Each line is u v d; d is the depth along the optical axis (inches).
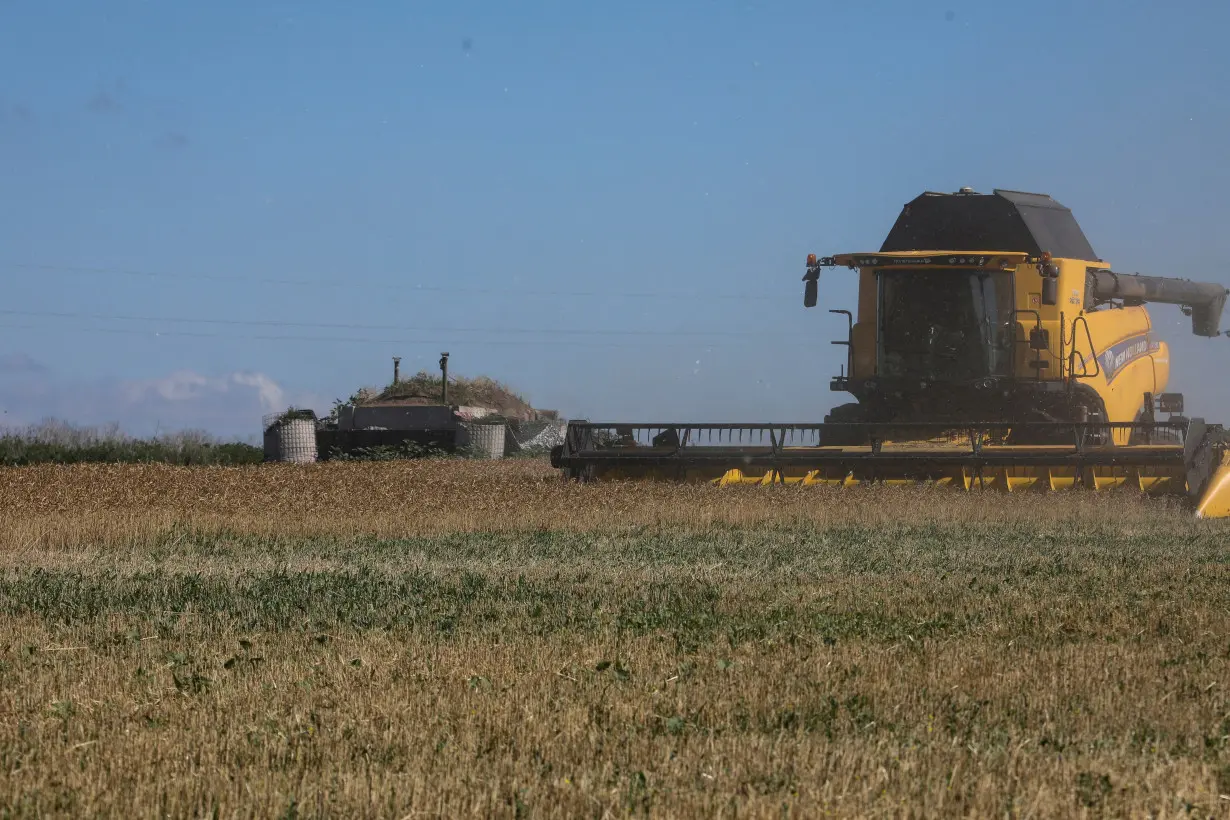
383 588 1052.5
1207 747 562.6
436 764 532.1
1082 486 1760.6
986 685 675.4
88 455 3144.7
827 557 1272.1
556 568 1198.3
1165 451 1745.8
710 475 1772.9
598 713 615.5
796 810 472.1
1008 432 1828.2
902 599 987.3
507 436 3732.8
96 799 487.5
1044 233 1947.6
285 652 776.3
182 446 3282.5
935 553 1300.4
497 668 721.6
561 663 733.9
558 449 1782.7
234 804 483.5
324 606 960.9
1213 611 928.9
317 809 478.9
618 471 1792.6
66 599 994.7
